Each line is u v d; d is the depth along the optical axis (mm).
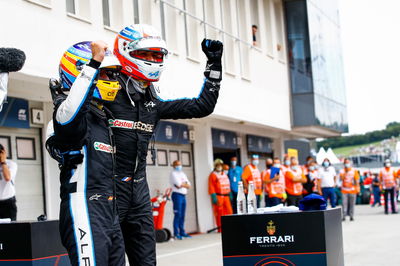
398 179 28312
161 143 17703
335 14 28422
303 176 19500
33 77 10586
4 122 11688
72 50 4180
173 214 18031
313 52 24172
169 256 12188
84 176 4035
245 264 5965
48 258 5812
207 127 19547
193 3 17172
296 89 24016
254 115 20172
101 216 4035
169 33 15906
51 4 10961
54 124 3914
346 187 21625
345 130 28781
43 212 12820
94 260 3941
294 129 24359
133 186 4348
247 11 20609
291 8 24125
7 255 5707
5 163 10125
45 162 12875
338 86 28047
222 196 18594
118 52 4297
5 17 9867
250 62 20234
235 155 22375
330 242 6000
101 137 4105
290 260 5891
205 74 4676
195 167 19484
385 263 9883
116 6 13742
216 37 18359
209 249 13414
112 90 4094
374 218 22516
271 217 5922
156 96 4465
